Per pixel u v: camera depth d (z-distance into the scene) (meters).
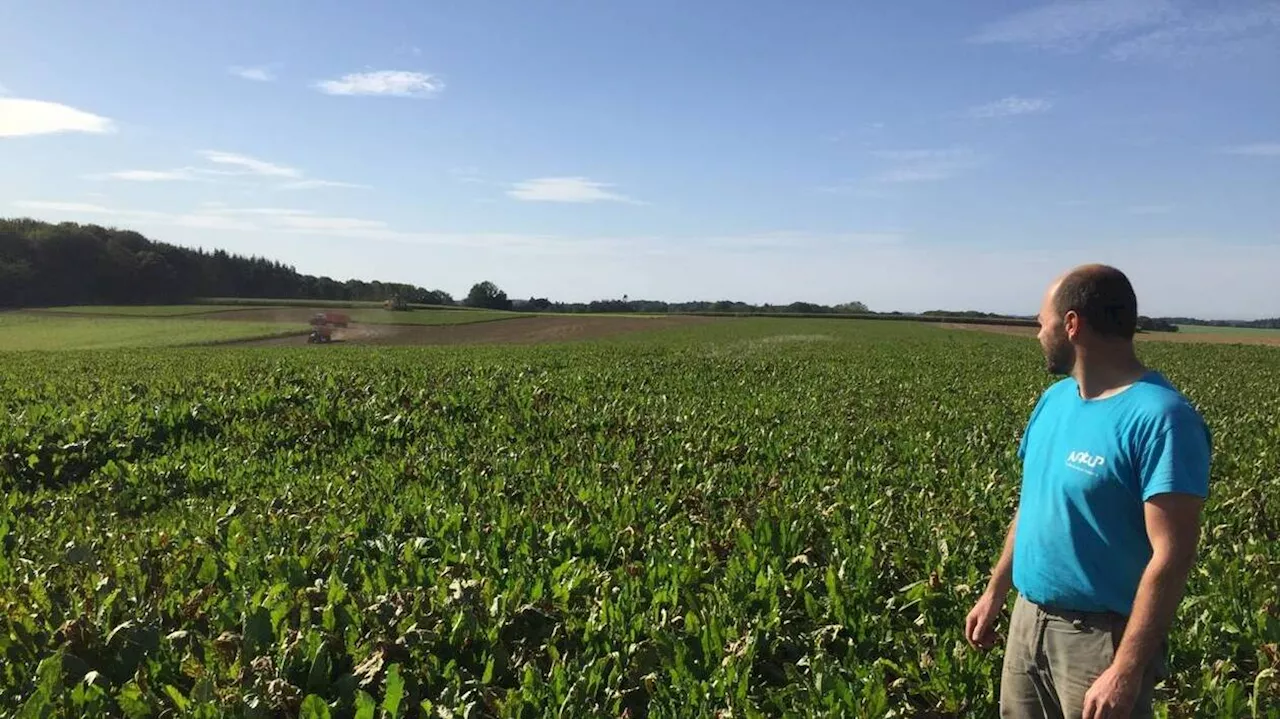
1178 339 70.12
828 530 6.39
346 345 50.69
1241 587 5.36
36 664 4.02
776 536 6.11
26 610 4.50
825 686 4.05
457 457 9.83
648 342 51.22
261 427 11.52
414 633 4.26
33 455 9.65
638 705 4.06
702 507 7.37
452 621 4.45
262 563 5.51
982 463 9.73
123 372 20.55
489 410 13.20
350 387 14.86
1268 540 6.84
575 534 6.23
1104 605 2.87
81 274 109.94
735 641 4.46
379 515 7.01
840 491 7.93
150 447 10.93
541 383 16.50
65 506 8.17
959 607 4.97
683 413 12.92
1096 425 2.89
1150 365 31.91
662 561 5.55
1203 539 6.61
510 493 8.02
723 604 4.84
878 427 12.20
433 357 29.08
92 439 10.67
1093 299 2.92
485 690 3.88
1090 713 2.73
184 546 6.09
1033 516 3.11
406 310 97.69
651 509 7.12
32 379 18.31
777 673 4.32
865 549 5.72
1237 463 9.65
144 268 115.56
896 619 4.98
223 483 9.16
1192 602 5.08
